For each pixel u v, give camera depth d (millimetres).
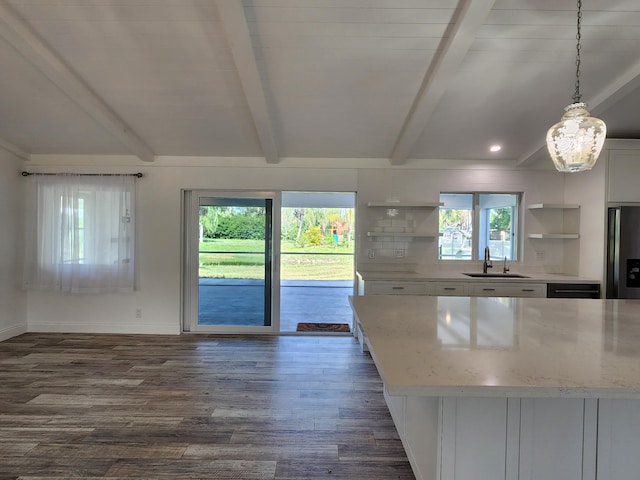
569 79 3055
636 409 1502
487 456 1485
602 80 3055
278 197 4910
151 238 4820
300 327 5340
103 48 2779
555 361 1372
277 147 4453
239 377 3463
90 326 4859
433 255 4867
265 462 2211
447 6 2363
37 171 4746
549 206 4488
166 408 2846
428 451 1666
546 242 4844
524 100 3367
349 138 4207
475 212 4977
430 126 3893
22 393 3076
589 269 4297
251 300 4961
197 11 2441
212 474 2094
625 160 4012
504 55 2785
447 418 1474
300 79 3100
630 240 3906
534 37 2605
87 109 3445
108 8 2424
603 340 1650
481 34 2588
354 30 2566
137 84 3225
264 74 3035
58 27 2580
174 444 2377
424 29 2553
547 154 4410
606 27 2512
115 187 4723
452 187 4812
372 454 2301
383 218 4848
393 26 2529
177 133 4160
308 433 2525
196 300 4965
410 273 4648
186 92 3350
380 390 3211
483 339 1658
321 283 10391
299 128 3967
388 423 2664
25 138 4281
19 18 2502
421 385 1151
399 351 1479
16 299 4691
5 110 3668
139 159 4762
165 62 2932
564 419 1491
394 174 4824
